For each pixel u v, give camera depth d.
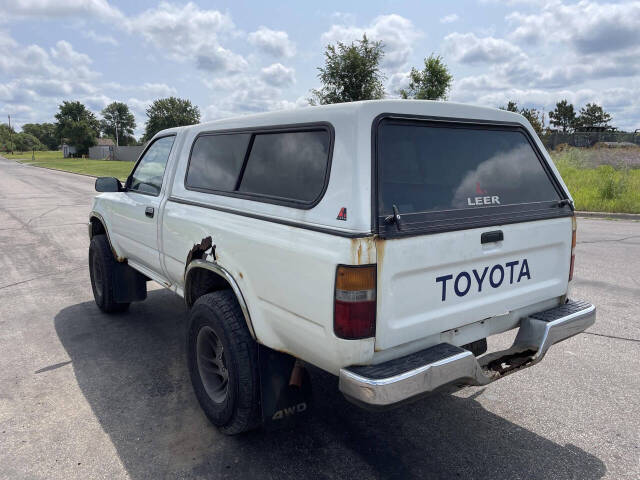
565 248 3.11
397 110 2.46
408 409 3.40
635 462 2.80
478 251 2.57
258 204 2.79
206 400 3.13
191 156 3.70
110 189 4.71
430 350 2.42
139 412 3.38
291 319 2.49
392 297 2.26
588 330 4.72
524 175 3.02
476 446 2.96
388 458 2.85
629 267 6.98
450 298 2.51
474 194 2.70
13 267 7.55
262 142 2.94
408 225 2.31
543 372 3.91
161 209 3.82
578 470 2.73
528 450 2.92
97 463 2.83
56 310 5.52
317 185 2.45
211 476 2.71
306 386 2.87
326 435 3.09
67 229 11.23
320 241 2.28
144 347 4.49
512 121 3.05
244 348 2.79
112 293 5.07
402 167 2.42
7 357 4.27
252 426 2.90
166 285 4.02
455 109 2.73
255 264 2.69
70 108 109.00
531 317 2.96
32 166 59.75
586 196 13.90
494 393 3.60
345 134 2.34
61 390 3.69
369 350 2.23
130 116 144.62
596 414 3.30
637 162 21.83
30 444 3.01
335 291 2.19
